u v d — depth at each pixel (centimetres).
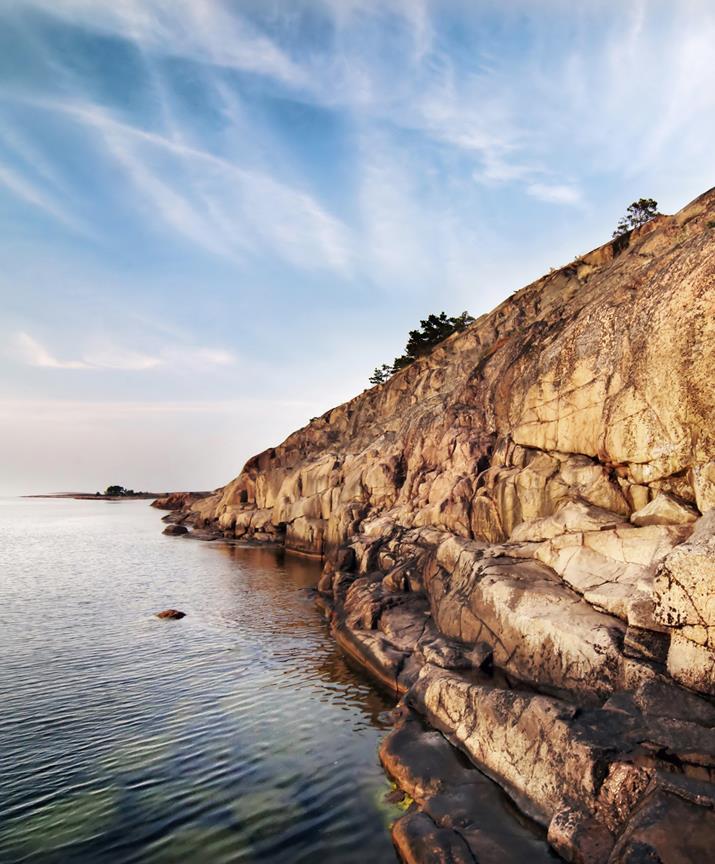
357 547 3516
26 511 17812
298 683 1905
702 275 1461
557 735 1077
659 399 1598
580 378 2077
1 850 990
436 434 3869
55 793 1187
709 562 1060
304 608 3134
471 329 5666
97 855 980
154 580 4094
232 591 3647
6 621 2788
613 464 1872
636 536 1489
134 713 1634
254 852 995
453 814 1044
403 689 1770
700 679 1050
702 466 1446
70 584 3912
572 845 889
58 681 1908
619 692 1161
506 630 1576
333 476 5569
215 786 1227
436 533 2897
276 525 6450
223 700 1744
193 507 10662
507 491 2377
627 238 4009
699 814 793
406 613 2267
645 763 930
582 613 1419
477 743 1266
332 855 988
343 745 1441
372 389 7381
